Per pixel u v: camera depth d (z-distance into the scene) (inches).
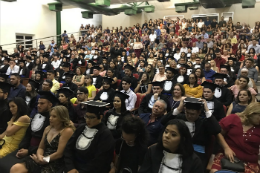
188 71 257.4
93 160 90.2
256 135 96.4
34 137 112.1
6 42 562.6
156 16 709.9
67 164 91.0
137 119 93.5
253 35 441.4
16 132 118.3
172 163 74.8
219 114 137.8
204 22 590.9
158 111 119.4
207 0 500.4
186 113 97.7
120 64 350.9
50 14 673.0
